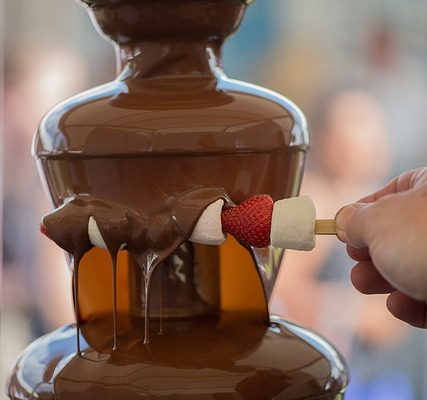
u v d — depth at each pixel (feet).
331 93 6.52
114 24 2.43
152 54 2.40
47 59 6.47
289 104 2.43
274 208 2.19
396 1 6.62
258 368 2.26
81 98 2.40
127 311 2.43
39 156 2.39
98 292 2.43
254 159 2.30
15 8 6.42
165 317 2.39
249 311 2.41
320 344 2.41
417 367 6.32
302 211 2.18
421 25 6.59
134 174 2.27
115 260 2.25
